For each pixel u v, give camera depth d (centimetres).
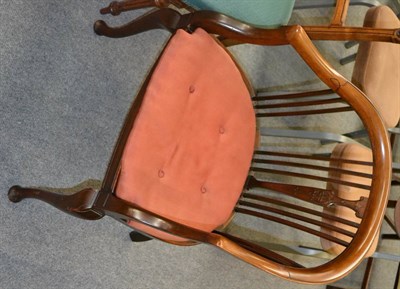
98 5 127
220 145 108
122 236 134
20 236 116
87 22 126
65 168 125
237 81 108
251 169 122
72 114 125
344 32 94
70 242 125
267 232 174
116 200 81
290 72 184
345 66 209
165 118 92
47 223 120
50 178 122
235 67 107
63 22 121
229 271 165
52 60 120
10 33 112
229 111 108
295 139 183
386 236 188
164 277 146
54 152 122
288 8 107
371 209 94
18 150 115
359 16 212
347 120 207
